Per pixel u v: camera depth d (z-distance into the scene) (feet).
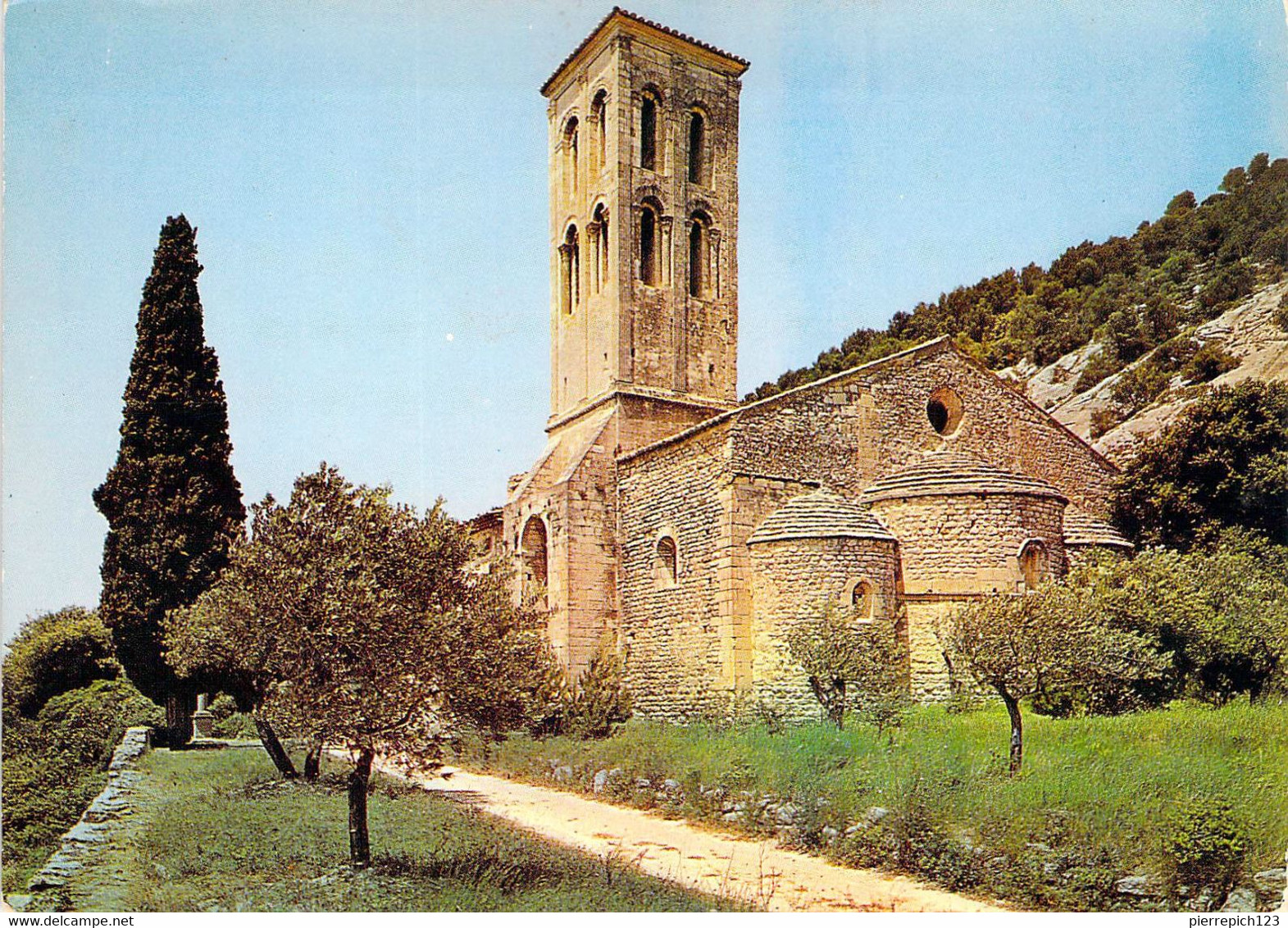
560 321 108.37
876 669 64.13
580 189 106.52
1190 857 36.42
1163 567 68.18
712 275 104.99
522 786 70.08
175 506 78.07
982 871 40.01
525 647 42.14
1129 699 61.93
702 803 55.26
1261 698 63.00
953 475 75.77
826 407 81.30
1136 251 223.30
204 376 82.48
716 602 76.54
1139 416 160.25
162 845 44.65
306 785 58.80
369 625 38.81
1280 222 199.62
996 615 49.60
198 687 77.92
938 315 239.30
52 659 100.32
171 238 82.64
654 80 102.89
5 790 63.36
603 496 91.56
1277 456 91.71
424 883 39.55
